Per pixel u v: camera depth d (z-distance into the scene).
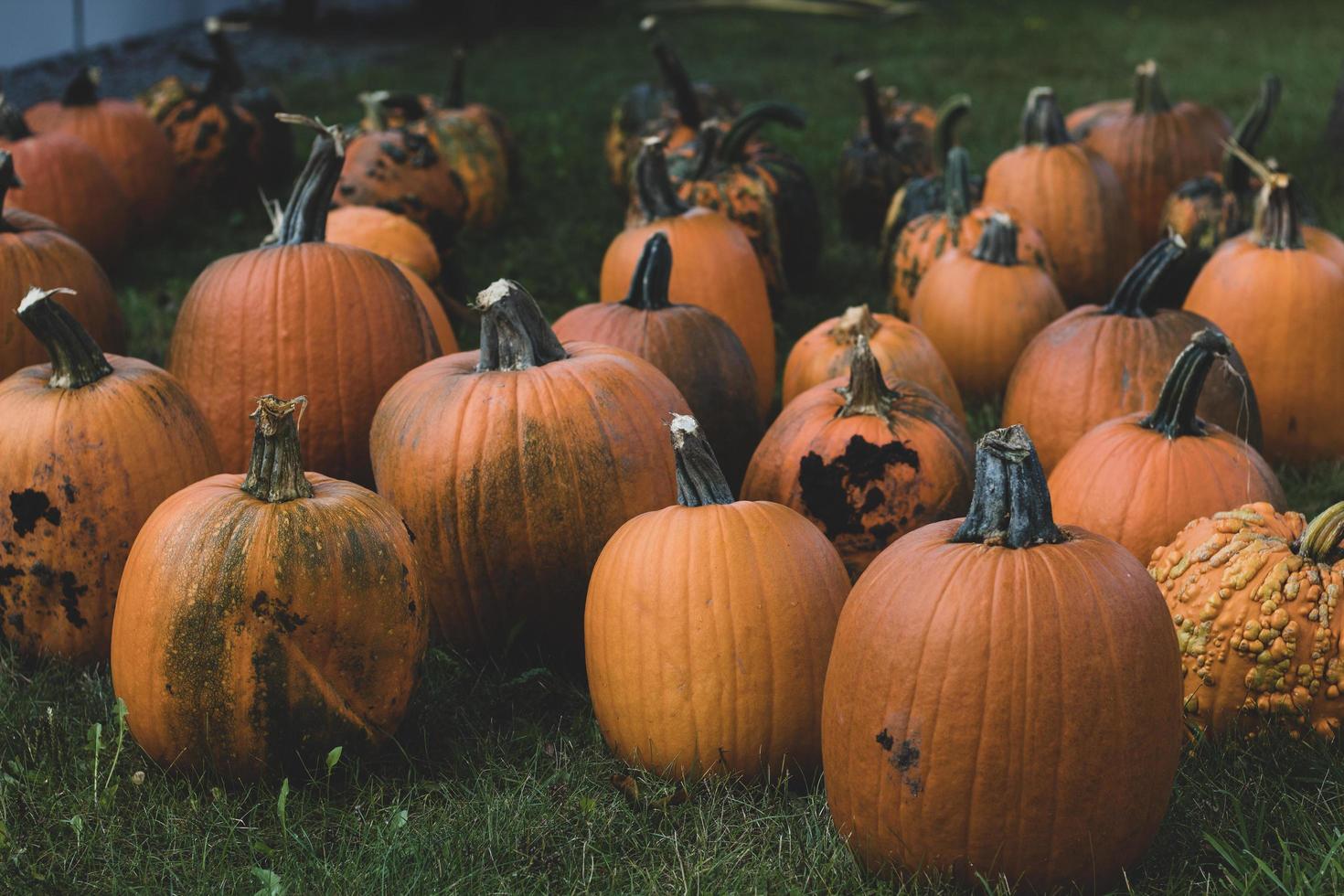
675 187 6.98
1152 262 4.66
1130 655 2.67
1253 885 2.73
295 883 2.89
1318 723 3.26
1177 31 16.47
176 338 4.52
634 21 18.31
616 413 3.67
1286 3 18.72
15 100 12.77
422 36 17.50
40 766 3.34
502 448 3.59
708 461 3.27
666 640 3.14
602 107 12.64
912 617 2.71
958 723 2.66
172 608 3.15
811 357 4.91
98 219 7.49
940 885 2.77
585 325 4.55
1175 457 3.73
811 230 7.24
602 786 3.29
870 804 2.79
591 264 7.96
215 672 3.14
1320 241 5.29
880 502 3.87
